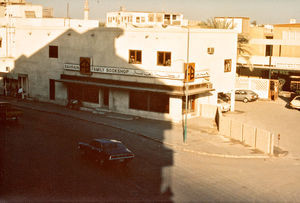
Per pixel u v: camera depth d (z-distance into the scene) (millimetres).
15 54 52594
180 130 35875
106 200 18797
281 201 20062
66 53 46062
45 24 59344
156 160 26625
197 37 39000
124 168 24250
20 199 18578
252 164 27281
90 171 23312
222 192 20906
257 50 59188
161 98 39250
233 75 46406
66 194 19422
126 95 41406
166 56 38094
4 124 36312
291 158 29438
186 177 23203
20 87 52656
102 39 42375
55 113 42531
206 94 42844
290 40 56938
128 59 40594
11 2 74188
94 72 43281
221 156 29047
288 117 44469
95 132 34156
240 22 62875
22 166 23969
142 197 19438
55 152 27359
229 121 34656
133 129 35438
